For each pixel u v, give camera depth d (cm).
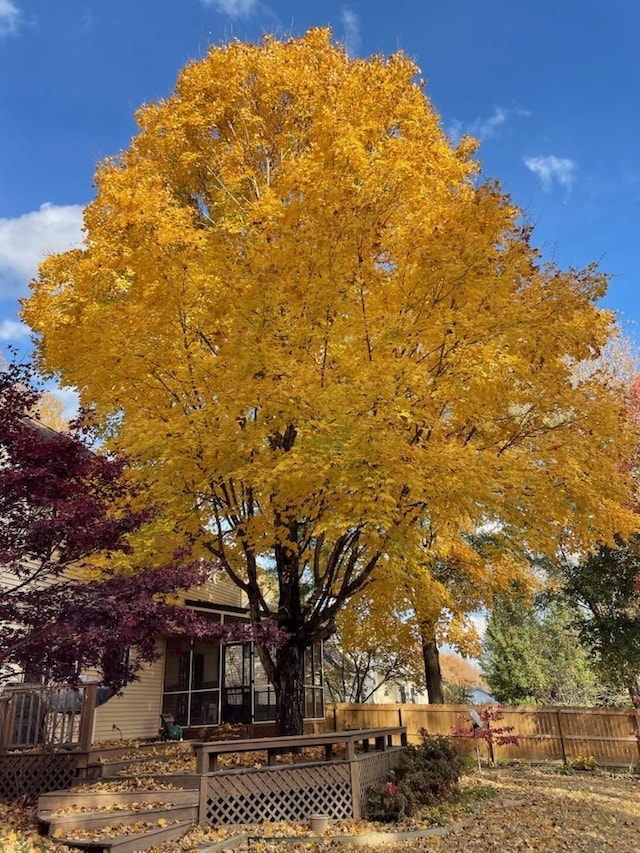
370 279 714
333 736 728
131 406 749
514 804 828
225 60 991
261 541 733
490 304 679
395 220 753
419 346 728
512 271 697
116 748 883
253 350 645
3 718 757
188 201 1038
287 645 878
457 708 1612
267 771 679
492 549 981
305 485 645
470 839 623
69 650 488
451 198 775
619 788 1056
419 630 1091
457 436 762
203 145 1003
